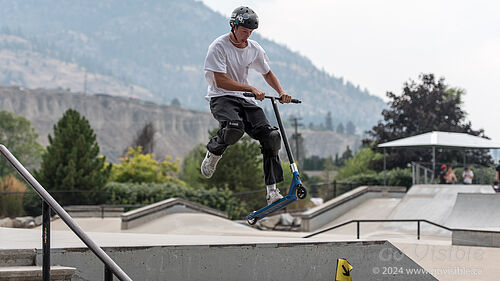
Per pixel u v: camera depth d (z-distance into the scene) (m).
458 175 27.34
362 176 32.53
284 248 6.38
